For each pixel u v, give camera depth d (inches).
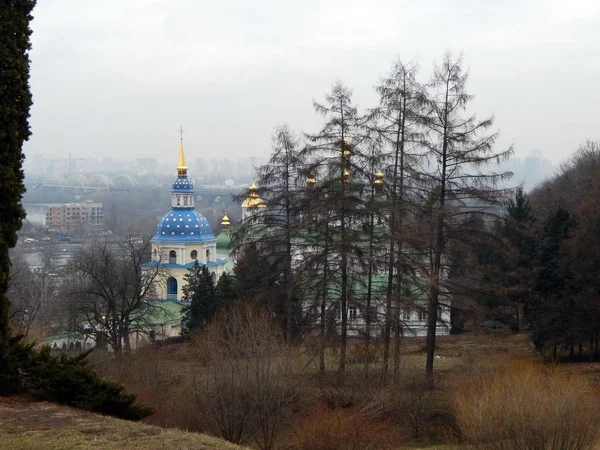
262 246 1435.8
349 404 1077.8
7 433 634.2
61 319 2466.8
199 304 2229.3
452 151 1202.0
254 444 971.9
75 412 729.6
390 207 1218.0
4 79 786.2
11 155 797.9
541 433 719.7
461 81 1197.7
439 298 1273.4
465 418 853.2
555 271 1638.8
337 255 1251.2
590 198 2038.6
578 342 1638.8
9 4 797.9
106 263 2094.0
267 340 1023.0
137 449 623.2
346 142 1251.2
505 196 1194.6
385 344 1232.2
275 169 1422.2
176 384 1219.2
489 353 1775.3
